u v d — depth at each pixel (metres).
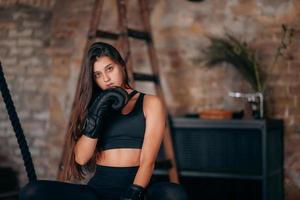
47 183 2.22
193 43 5.16
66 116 5.76
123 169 2.33
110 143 2.35
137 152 2.35
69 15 5.80
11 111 2.32
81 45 5.70
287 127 4.83
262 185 4.43
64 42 5.80
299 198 4.80
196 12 5.15
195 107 5.16
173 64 5.25
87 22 5.68
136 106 2.40
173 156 4.69
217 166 4.62
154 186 2.32
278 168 4.75
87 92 2.43
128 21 5.45
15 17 6.07
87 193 2.22
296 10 4.79
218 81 5.06
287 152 4.84
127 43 4.59
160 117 2.38
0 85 2.32
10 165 6.03
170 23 5.25
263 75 4.85
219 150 4.61
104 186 2.30
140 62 5.38
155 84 4.88
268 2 4.88
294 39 4.79
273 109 4.87
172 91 5.25
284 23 4.82
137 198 2.25
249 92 4.92
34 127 5.94
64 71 5.79
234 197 4.84
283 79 4.84
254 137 4.48
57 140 5.80
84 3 5.72
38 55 5.95
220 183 4.89
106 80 2.39
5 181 5.92
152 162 2.34
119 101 2.25
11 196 5.70
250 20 4.94
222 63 5.04
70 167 2.48
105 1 5.61
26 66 6.00
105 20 5.60
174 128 4.78
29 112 5.96
